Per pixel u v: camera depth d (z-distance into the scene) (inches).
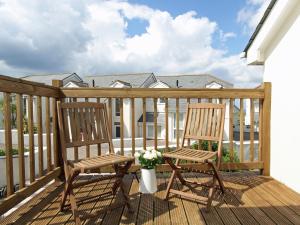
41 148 102.6
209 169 131.0
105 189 109.0
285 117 116.2
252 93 129.1
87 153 118.9
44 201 96.3
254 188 110.7
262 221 80.7
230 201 96.6
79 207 90.6
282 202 95.5
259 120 133.0
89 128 98.4
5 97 77.4
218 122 106.0
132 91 123.3
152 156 104.0
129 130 646.5
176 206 92.3
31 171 94.5
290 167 112.0
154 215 85.2
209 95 126.7
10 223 78.8
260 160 132.5
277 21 117.0
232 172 136.6
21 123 86.5
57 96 119.0
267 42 131.1
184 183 109.8
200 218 83.0
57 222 79.8
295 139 108.3
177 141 128.9
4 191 182.1
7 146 78.5
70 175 80.5
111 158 88.9
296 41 107.7
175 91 125.2
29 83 91.4
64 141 87.3
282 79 119.1
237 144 292.4
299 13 105.4
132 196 101.7
